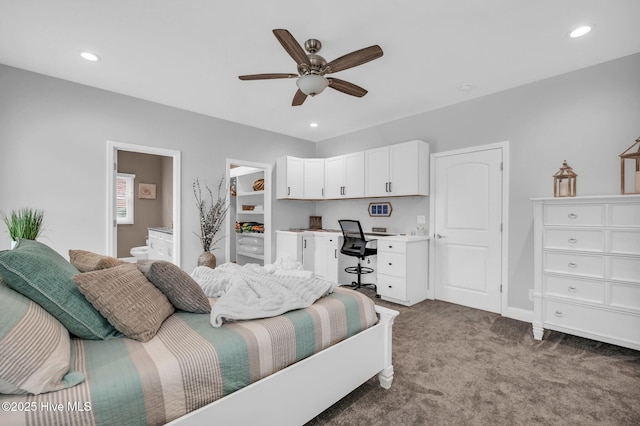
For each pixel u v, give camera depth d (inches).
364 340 68.8
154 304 53.6
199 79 118.0
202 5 75.9
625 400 68.4
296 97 105.1
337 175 187.8
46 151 114.6
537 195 117.8
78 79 118.3
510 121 125.2
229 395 44.7
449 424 60.8
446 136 146.3
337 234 173.9
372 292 166.1
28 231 89.4
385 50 96.7
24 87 110.2
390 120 169.5
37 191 112.9
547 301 100.0
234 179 254.2
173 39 91.1
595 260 91.0
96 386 35.9
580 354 90.8
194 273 87.6
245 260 239.8
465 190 139.1
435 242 150.4
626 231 85.9
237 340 48.3
